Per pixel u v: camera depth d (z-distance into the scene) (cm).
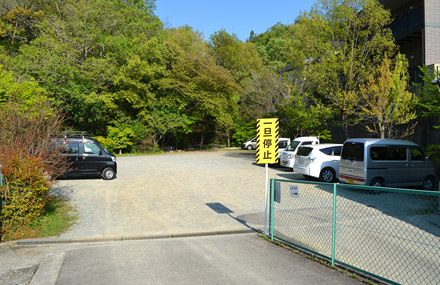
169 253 602
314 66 1850
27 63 2531
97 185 1362
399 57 1638
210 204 1063
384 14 1769
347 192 527
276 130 720
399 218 464
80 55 2998
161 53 3266
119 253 605
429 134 1494
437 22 1845
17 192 729
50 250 634
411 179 1196
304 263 538
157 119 3092
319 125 2227
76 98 2639
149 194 1203
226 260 557
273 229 700
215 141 4066
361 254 500
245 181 1491
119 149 3025
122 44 2955
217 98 3356
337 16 1842
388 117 1471
